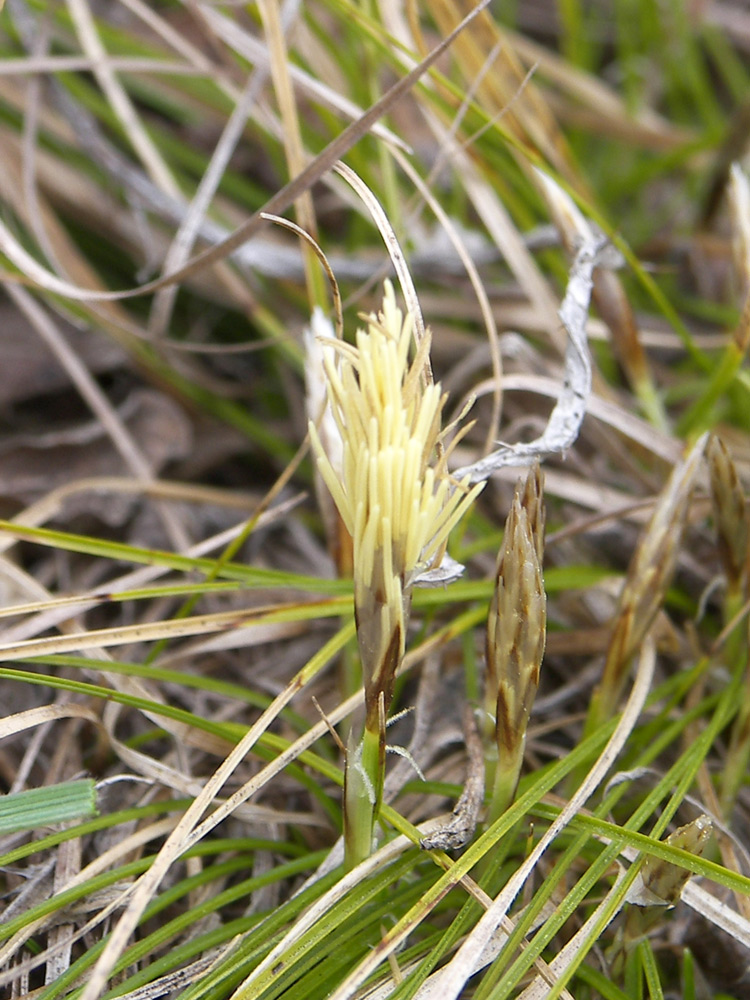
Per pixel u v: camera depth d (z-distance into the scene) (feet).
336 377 0.26
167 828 0.32
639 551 0.31
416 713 0.34
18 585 0.36
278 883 0.32
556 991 0.27
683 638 0.36
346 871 0.29
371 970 0.27
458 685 0.36
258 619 0.32
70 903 0.30
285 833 0.33
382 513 0.26
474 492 0.26
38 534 0.32
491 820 0.30
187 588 0.32
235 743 0.31
